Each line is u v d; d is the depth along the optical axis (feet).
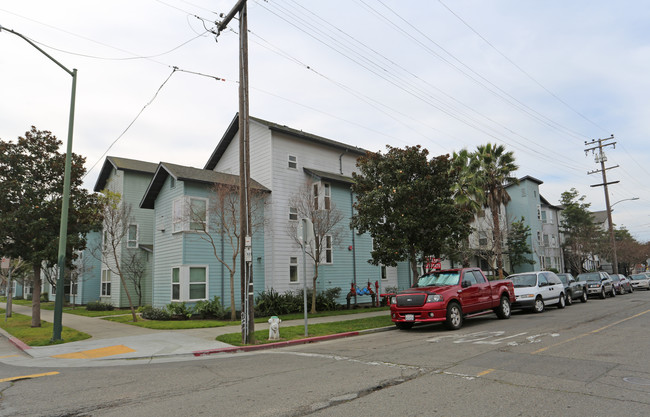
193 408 17.90
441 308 41.60
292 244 74.74
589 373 21.74
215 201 63.05
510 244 118.11
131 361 31.73
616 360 24.61
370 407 17.12
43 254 48.06
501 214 124.06
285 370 25.34
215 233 65.51
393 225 55.42
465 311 44.27
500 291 50.93
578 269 138.82
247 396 19.45
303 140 80.12
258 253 70.64
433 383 20.58
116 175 92.22
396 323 46.01
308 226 42.29
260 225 69.21
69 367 29.91
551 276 64.54
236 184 64.28
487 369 23.21
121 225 67.62
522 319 49.60
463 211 56.18
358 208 56.90
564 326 40.86
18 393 21.89
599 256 154.51
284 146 76.84
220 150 86.17
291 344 38.17
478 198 84.53
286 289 72.23
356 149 88.07
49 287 121.70
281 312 64.69
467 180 84.28
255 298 67.00
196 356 33.32
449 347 31.19
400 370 23.79
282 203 74.69
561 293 63.98
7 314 67.41
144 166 94.94
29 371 28.73
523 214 136.36
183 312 59.72
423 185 52.16
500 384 20.06
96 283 101.50
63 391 21.98
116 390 21.75
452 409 16.56
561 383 19.95
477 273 49.11
